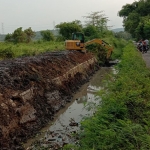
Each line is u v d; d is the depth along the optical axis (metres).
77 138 8.58
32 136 9.28
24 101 10.06
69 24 47.16
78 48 25.19
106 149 5.50
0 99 8.82
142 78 10.64
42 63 15.05
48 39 50.34
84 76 20.98
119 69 17.00
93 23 58.09
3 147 7.64
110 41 40.62
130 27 54.97
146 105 7.63
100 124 6.45
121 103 7.40
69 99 14.56
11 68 11.70
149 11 55.62
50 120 11.10
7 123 8.36
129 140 5.65
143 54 27.48
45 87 12.59
